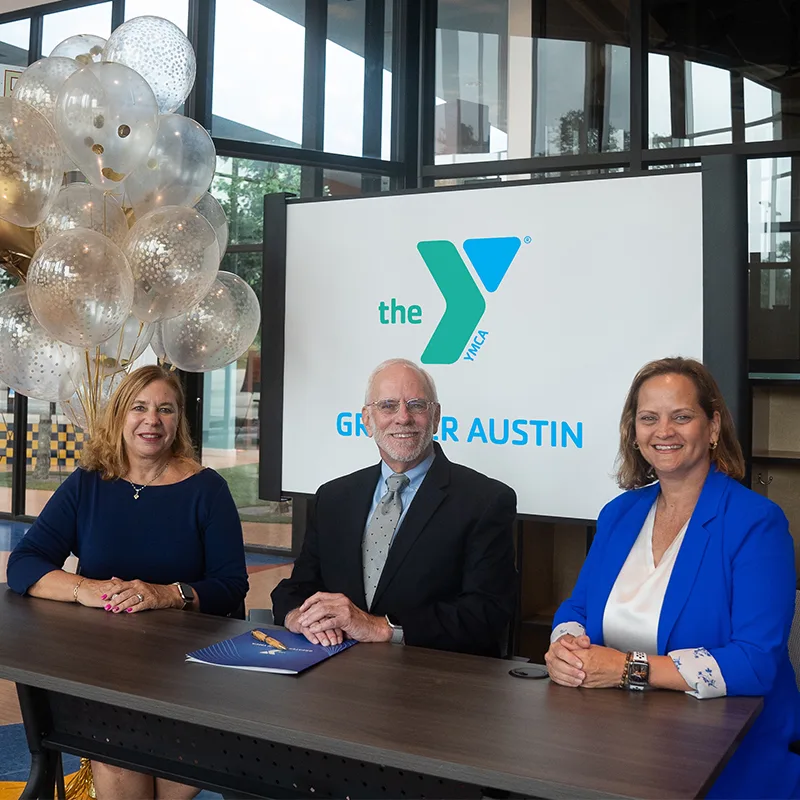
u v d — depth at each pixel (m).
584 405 3.22
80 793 2.61
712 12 4.24
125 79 2.83
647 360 3.12
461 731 1.49
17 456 8.22
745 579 1.81
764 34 4.21
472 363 3.40
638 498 2.06
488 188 3.35
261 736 1.52
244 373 6.72
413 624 2.19
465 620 2.24
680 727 1.51
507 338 3.34
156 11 5.89
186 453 2.75
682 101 4.29
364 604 2.42
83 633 2.10
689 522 1.91
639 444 1.97
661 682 1.70
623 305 3.15
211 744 1.84
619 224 3.15
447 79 4.57
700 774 1.32
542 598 4.43
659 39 4.26
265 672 1.82
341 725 1.52
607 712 1.59
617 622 1.92
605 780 1.29
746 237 2.96
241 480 6.76
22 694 2.02
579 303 3.22
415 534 2.38
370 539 2.45
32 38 7.84
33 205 2.73
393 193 3.51
